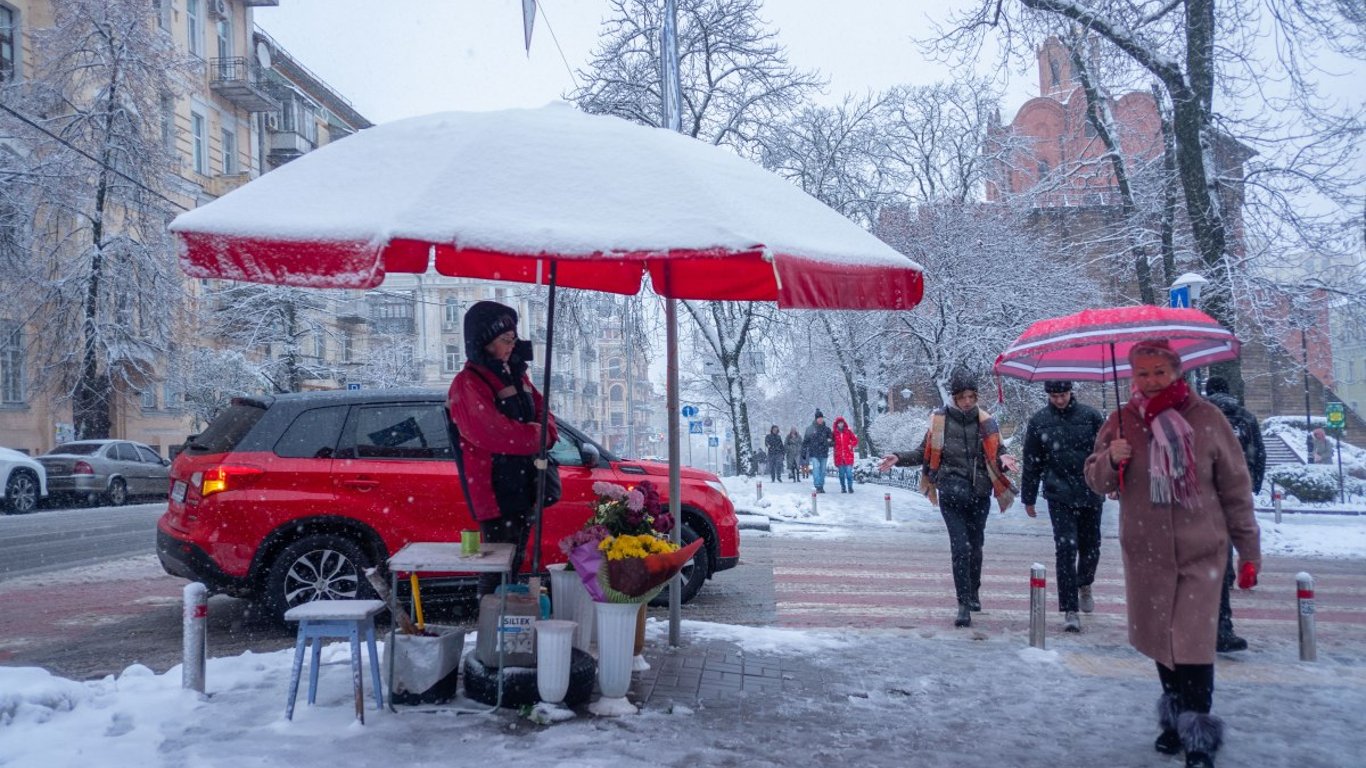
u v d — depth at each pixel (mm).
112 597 9859
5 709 4934
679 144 4980
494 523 5555
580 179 4359
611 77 27422
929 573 11891
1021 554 14383
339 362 46375
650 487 5414
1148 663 6695
